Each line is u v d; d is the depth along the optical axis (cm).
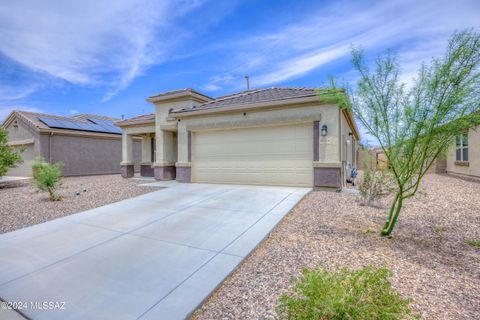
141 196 1005
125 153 1811
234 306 320
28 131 2012
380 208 739
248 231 571
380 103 486
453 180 1404
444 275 364
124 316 306
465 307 293
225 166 1246
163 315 306
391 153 491
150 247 507
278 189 1040
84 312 317
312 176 1049
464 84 405
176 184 1288
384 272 258
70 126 2144
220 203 833
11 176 2170
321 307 221
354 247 467
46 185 987
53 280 395
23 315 318
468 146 1491
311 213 703
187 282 376
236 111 1189
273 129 1136
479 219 624
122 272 412
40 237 588
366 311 219
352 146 1745
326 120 1012
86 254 484
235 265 421
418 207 750
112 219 709
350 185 1230
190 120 1321
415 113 441
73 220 713
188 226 623
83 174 2177
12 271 426
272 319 286
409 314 251
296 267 405
